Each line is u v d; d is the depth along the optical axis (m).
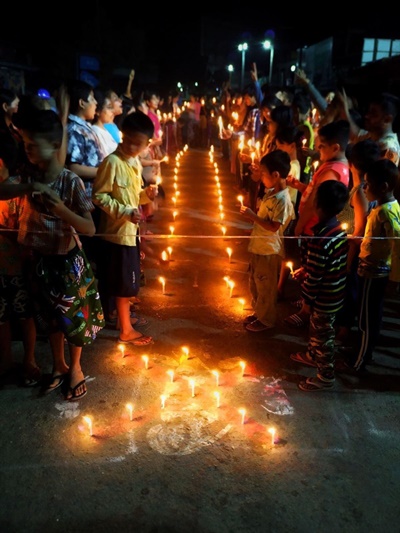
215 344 4.30
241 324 4.68
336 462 2.95
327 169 4.08
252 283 4.64
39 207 3.08
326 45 22.67
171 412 3.38
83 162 4.29
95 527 2.48
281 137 4.98
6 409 3.36
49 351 4.12
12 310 3.47
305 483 2.79
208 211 9.12
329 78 21.94
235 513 2.58
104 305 4.50
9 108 4.95
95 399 3.49
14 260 3.36
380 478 2.83
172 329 4.55
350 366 3.93
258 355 4.13
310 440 3.13
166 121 15.22
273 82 29.11
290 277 5.86
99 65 26.45
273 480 2.80
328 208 3.40
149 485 2.75
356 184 4.01
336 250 3.40
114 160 3.62
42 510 2.58
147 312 4.88
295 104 6.74
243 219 8.56
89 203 3.18
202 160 16.52
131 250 3.85
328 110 5.75
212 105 19.97
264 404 3.49
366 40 19.14
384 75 12.77
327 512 2.60
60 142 2.99
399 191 4.60
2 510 2.57
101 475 2.81
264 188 5.36
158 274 5.89
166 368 3.91
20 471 2.83
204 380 3.76
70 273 3.20
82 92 4.23
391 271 3.70
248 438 3.14
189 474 2.83
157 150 8.45
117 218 3.62
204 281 5.70
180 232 7.70
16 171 3.33
